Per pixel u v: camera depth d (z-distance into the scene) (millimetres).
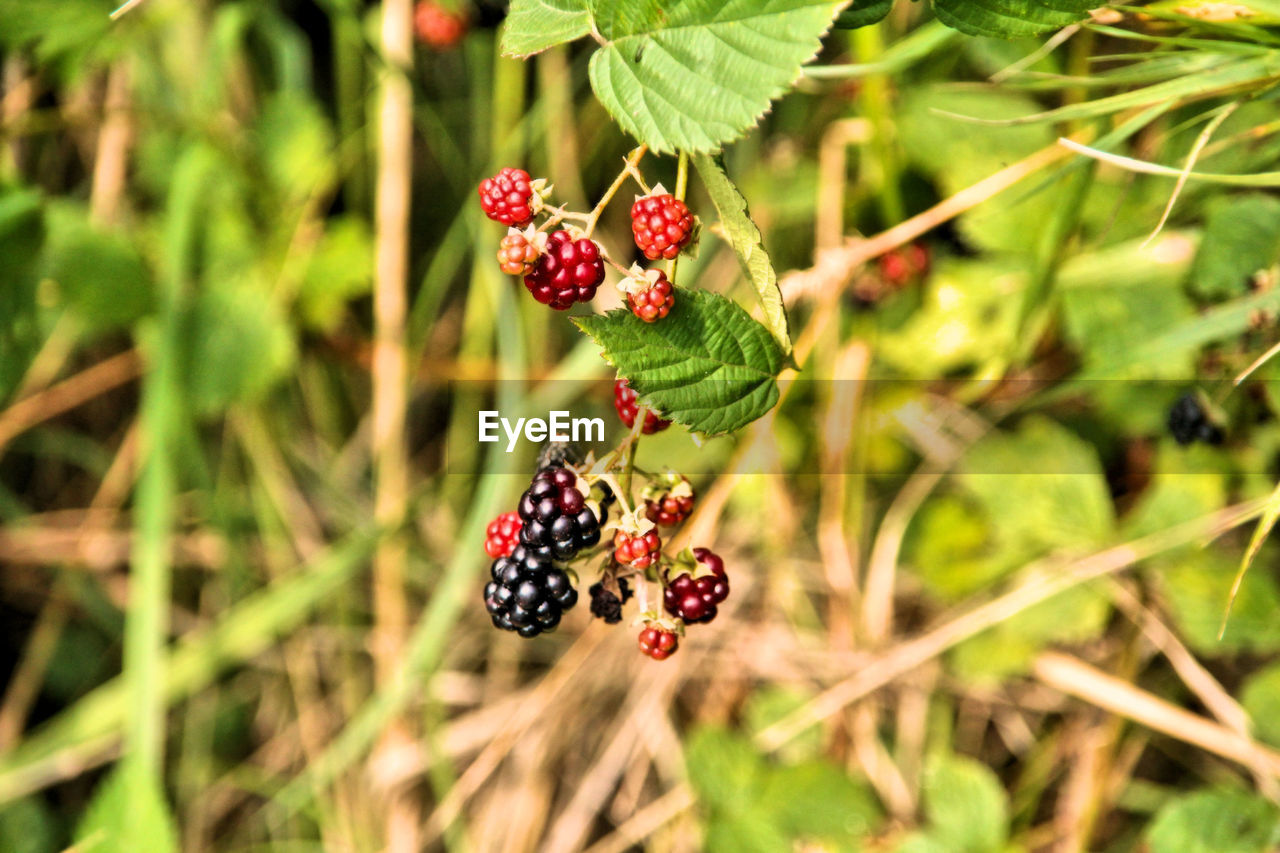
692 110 564
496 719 945
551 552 588
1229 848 696
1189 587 743
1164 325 734
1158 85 624
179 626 1030
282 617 859
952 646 826
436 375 1012
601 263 579
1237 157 707
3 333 889
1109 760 796
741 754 761
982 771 744
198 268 942
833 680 882
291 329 950
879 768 854
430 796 937
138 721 746
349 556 886
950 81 789
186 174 895
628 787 920
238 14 937
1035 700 870
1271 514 626
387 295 974
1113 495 871
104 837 730
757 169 946
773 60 559
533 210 578
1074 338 743
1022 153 754
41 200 788
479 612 997
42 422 1065
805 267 959
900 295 833
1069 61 728
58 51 873
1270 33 619
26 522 1044
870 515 927
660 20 568
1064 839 834
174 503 1032
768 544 928
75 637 1041
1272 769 728
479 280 1009
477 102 1007
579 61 998
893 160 771
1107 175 747
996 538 831
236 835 955
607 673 944
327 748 966
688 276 892
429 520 1033
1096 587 775
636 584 588
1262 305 668
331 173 980
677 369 583
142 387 1102
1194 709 808
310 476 1036
